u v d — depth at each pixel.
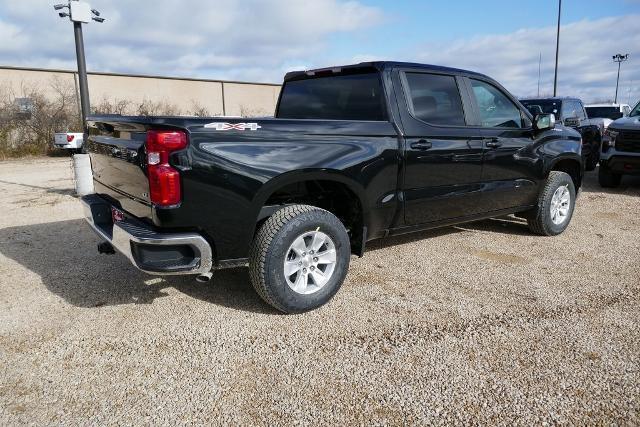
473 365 2.89
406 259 4.87
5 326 3.43
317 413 2.47
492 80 4.95
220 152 3.09
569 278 4.33
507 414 2.45
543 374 2.79
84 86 8.61
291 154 3.36
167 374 2.83
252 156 3.21
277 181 3.31
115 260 4.84
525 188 5.26
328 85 4.47
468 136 4.51
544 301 3.81
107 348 3.12
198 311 3.66
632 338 3.20
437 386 2.69
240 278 4.35
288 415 2.46
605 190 9.16
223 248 3.25
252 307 3.73
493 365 2.89
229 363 2.94
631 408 2.49
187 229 3.10
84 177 8.14
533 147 5.22
